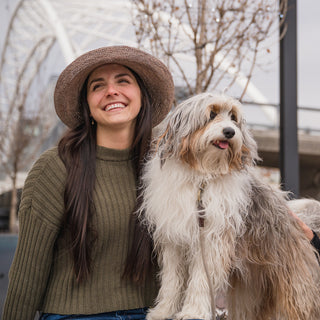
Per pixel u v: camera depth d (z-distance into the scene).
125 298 2.40
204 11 3.91
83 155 2.45
